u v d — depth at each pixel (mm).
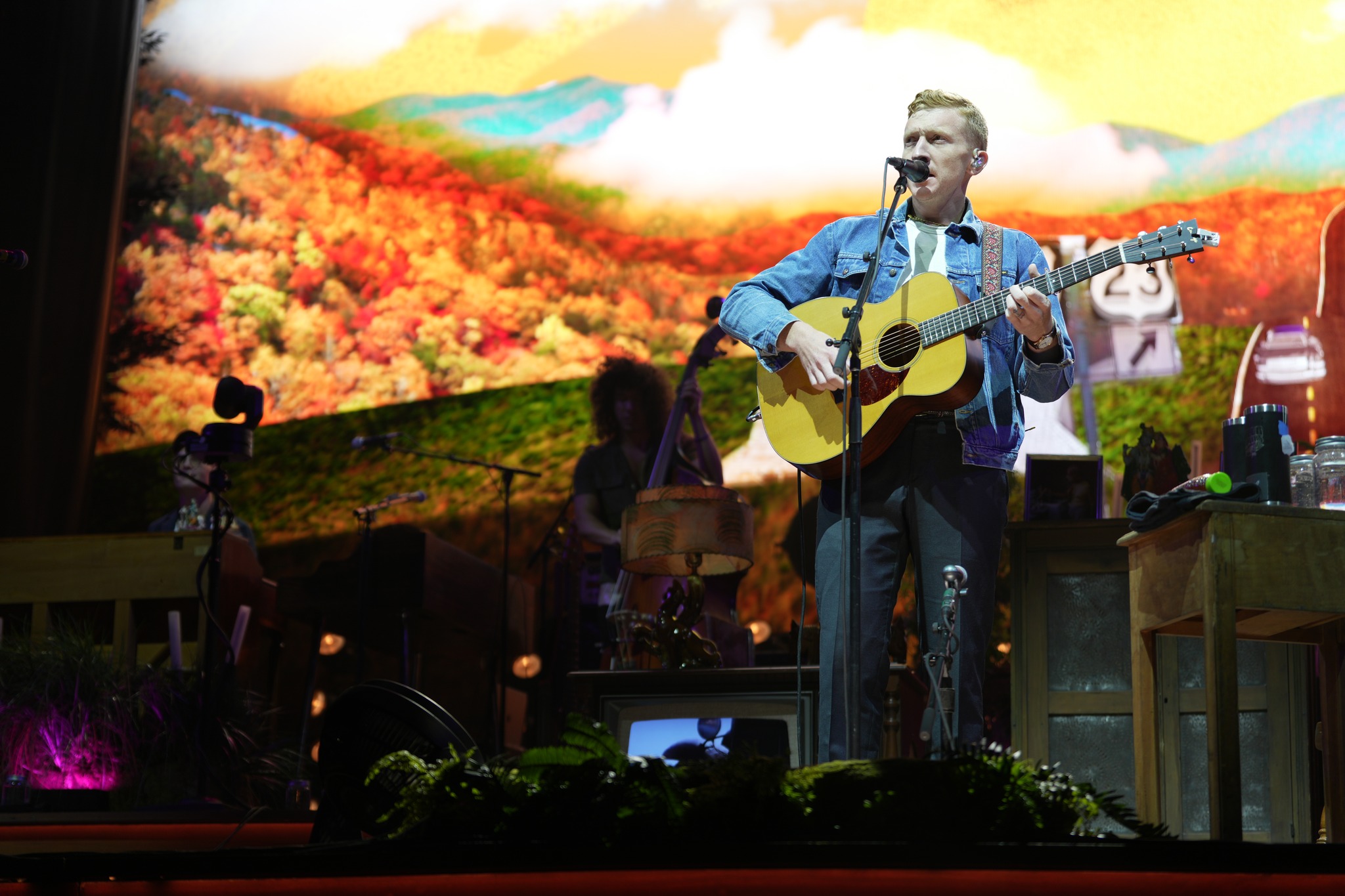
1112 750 3596
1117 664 3625
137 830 3447
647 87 7879
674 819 2004
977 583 2781
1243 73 7266
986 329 2943
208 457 4582
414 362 7734
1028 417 6992
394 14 8102
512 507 7430
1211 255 7074
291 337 7809
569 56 7980
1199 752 3510
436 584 5375
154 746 4070
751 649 4539
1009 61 7520
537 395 7617
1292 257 7020
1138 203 7250
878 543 2828
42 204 6840
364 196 7930
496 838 2035
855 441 2705
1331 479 2758
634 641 3791
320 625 5535
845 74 7711
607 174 7824
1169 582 2635
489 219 7852
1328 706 2844
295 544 7477
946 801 1988
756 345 3002
